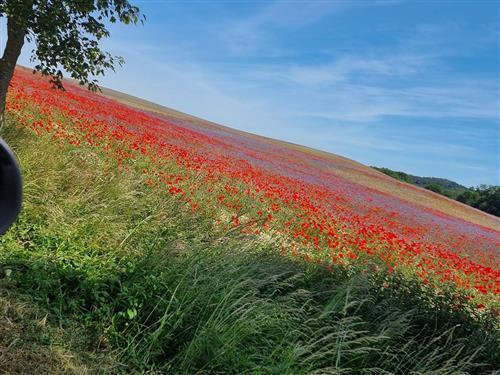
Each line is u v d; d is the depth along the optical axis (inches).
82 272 179.5
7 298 150.5
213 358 155.0
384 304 221.8
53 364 134.0
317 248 329.1
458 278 390.0
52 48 300.2
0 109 296.7
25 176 230.7
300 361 168.2
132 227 238.7
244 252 219.9
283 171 986.1
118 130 542.0
